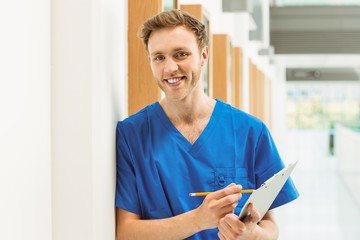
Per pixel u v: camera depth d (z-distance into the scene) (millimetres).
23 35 1217
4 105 1126
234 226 1299
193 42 1413
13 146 1170
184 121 1576
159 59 1415
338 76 12992
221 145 1568
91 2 1369
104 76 1449
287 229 5289
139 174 1549
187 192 1532
